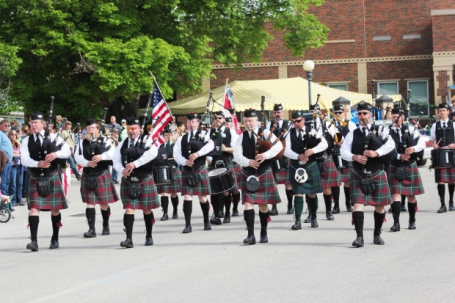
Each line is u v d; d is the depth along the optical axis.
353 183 9.68
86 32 25.03
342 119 14.44
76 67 24.61
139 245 10.53
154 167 12.88
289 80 28.70
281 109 13.67
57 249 10.57
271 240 10.45
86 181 11.73
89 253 9.97
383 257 8.75
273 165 13.82
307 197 12.25
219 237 11.02
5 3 25.14
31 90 26.25
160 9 27.31
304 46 29.86
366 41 37.53
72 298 7.09
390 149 9.52
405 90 37.41
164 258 9.23
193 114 11.75
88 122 11.57
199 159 11.88
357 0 37.44
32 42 24.84
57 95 27.11
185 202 11.82
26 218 14.43
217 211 12.80
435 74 36.12
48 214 15.19
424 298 6.63
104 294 7.21
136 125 10.23
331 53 37.66
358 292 6.93
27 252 10.43
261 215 10.26
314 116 11.59
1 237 12.28
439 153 13.41
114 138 18.06
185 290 7.25
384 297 6.71
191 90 32.81
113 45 24.22
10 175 16.06
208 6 27.02
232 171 13.49
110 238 11.57
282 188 20.12
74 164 19.28
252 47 31.34
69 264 9.10
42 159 10.29
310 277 7.67
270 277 7.74
